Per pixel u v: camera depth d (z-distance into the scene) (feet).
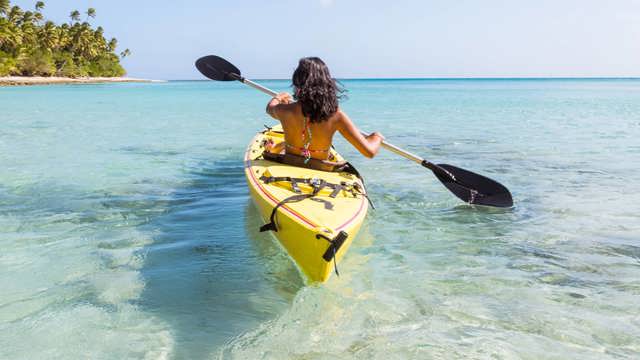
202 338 8.87
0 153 26.71
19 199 17.26
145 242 13.35
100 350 8.41
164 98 100.12
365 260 12.46
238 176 21.40
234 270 11.64
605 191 18.92
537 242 13.73
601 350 8.53
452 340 8.86
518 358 8.31
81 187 19.11
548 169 23.15
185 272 11.50
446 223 15.39
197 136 34.81
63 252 12.53
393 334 9.06
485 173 22.31
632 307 10.00
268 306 10.04
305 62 11.44
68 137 33.83
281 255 12.53
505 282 11.21
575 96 112.37
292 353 8.45
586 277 11.44
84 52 260.21
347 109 68.33
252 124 44.09
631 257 12.57
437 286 11.02
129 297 10.28
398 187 19.75
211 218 15.43
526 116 53.72
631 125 42.37
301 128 12.16
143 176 21.20
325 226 9.79
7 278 10.98
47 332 8.90
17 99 87.61
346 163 13.30
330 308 10.02
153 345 8.61
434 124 44.96
